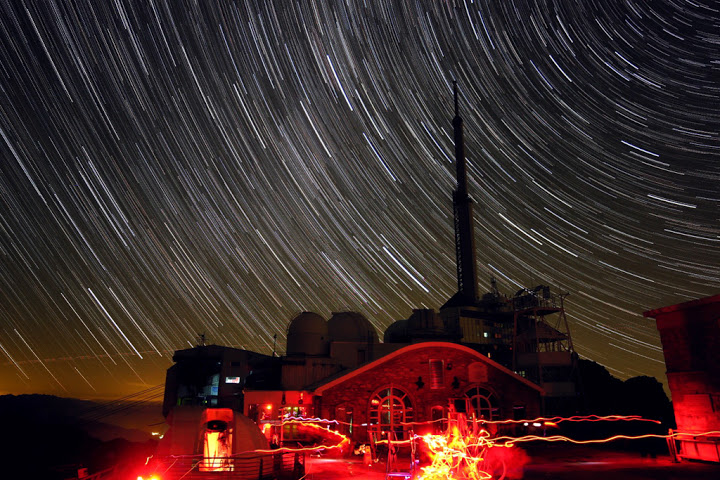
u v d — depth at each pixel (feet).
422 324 141.28
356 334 133.28
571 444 93.20
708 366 64.18
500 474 60.34
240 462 53.57
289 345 124.88
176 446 56.49
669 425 119.55
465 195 217.36
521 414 95.40
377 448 84.07
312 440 85.71
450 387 91.81
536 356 129.08
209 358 162.20
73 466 71.77
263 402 91.40
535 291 144.15
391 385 89.71
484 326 168.55
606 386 147.64
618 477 57.67
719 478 55.52
